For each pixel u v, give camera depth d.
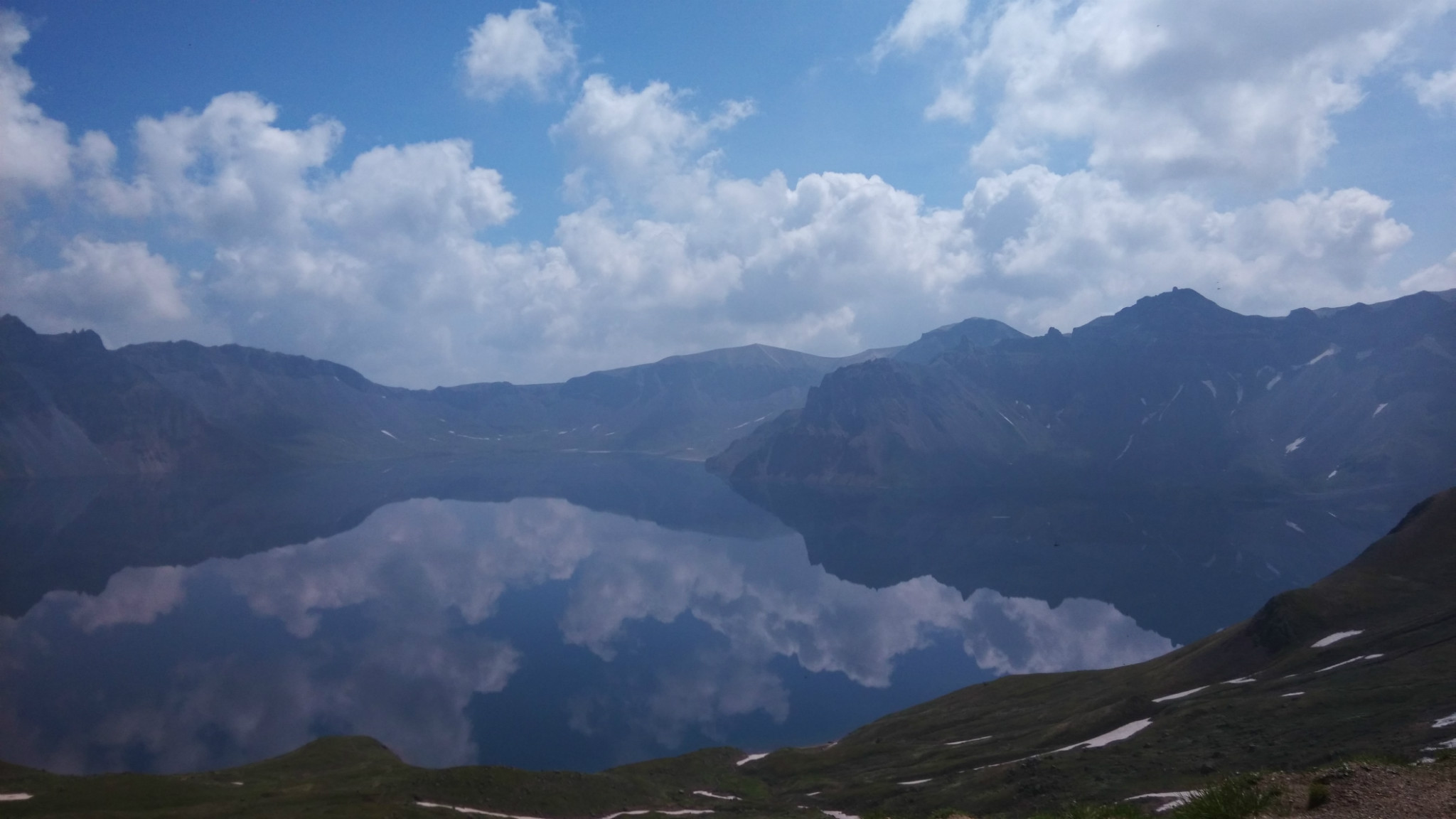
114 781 89.94
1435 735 65.31
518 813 86.94
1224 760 77.06
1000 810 81.06
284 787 89.94
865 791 101.06
